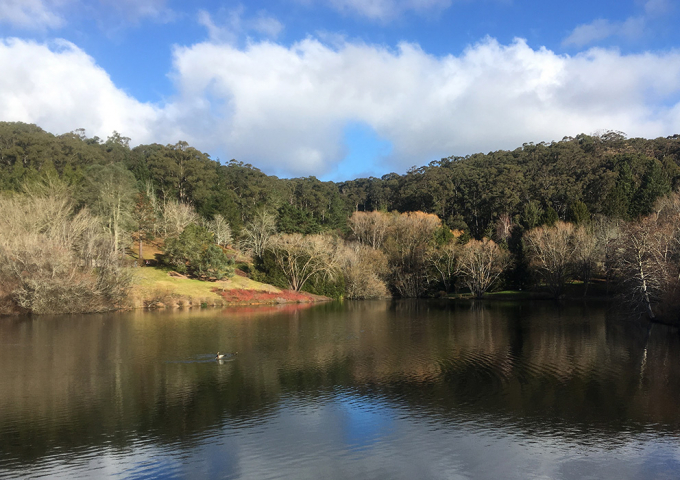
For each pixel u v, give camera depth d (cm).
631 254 4597
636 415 1853
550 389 2211
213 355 2992
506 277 8844
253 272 8106
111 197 7025
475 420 1808
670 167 10581
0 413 1873
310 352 3114
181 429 1709
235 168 15262
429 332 4038
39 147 10762
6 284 5081
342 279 8525
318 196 14100
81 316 5041
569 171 11931
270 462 1445
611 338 3619
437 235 9788
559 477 1360
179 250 7188
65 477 1348
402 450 1535
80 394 2127
